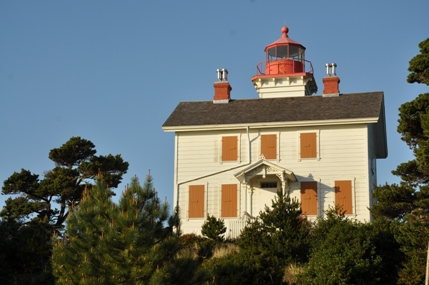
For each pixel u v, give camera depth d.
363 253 35.94
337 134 50.12
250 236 40.97
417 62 41.62
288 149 50.59
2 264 38.69
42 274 37.41
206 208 50.53
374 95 53.31
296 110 52.16
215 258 39.31
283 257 39.31
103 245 29.81
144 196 31.42
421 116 39.50
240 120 51.47
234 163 51.06
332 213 43.03
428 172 37.81
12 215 58.28
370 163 51.06
